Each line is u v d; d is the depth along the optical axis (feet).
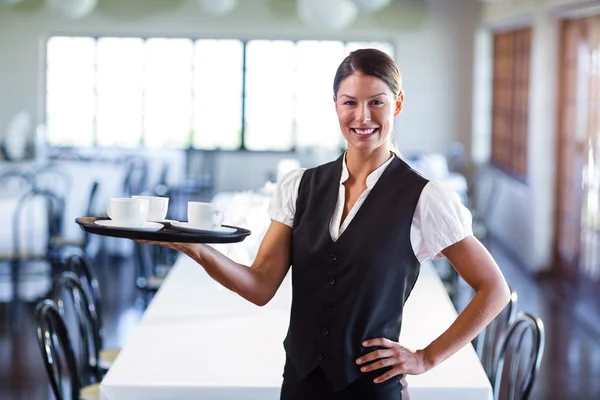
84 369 12.39
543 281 27.22
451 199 6.96
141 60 39.99
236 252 12.57
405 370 6.89
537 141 27.81
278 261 7.27
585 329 21.61
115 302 23.76
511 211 32.19
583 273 24.89
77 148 36.96
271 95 40.09
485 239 28.76
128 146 40.04
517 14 31.14
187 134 40.34
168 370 9.52
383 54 7.00
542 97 27.63
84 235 23.53
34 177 26.76
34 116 39.22
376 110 6.91
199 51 39.93
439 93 39.22
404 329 11.18
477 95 38.83
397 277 6.96
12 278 22.00
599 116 23.31
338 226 7.04
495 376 10.90
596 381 17.78
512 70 33.96
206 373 9.44
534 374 9.84
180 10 38.99
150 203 7.05
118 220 6.71
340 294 6.92
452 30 38.93
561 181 27.40
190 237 6.46
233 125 40.27
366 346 6.88
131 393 9.08
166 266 20.06
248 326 11.21
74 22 38.86
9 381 17.20
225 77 40.04
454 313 11.94
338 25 32.45
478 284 6.97
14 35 38.83
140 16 38.96
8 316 22.12
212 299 12.57
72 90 40.04
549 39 27.43
